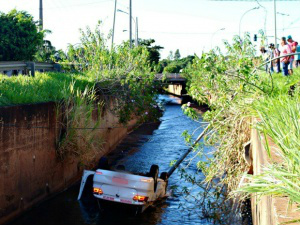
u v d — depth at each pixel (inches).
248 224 454.3
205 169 510.9
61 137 599.8
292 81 475.2
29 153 512.7
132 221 502.3
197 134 1157.1
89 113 634.2
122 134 1106.7
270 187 188.1
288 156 203.6
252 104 432.1
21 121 491.5
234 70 501.0
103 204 521.3
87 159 661.9
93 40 979.3
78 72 922.1
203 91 534.9
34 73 709.3
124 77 852.0
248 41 559.5
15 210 480.7
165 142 1049.5
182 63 2947.8
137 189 509.7
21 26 987.3
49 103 565.9
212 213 502.9
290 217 163.2
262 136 298.4
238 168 463.5
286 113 259.4
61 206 542.9
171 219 506.6
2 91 512.4
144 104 869.8
